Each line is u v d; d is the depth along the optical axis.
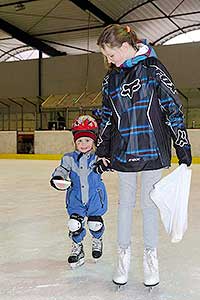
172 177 1.91
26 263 2.42
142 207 2.01
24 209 4.35
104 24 18.66
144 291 1.96
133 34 1.94
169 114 1.91
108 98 2.00
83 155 2.28
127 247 2.02
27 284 2.06
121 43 1.89
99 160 2.09
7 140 18.12
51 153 17.14
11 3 17.02
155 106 1.91
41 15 18.20
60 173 2.22
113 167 2.00
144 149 1.92
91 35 20.02
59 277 2.16
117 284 1.98
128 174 2.00
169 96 1.88
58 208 4.43
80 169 2.26
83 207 2.29
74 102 18.55
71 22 18.84
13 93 20.75
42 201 4.97
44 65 20.19
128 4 17.14
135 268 2.32
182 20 18.48
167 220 1.91
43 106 19.08
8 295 1.91
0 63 20.98
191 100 17.39
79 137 2.26
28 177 8.55
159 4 17.08
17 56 23.28
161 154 1.93
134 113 1.92
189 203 4.87
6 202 4.88
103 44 1.92
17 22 19.22
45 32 20.03
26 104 20.47
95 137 2.27
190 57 17.52
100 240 2.39
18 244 2.87
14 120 20.67
